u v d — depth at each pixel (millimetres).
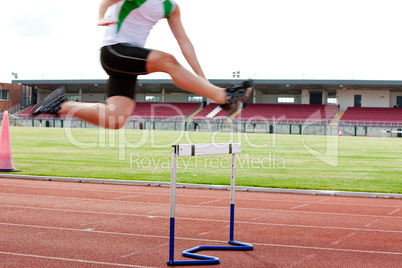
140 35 3492
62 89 3723
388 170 12828
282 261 4332
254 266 4152
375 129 41125
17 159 14211
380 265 4250
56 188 8992
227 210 7012
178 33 3732
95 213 6605
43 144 21031
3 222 5895
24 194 8195
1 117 50844
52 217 6266
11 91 55250
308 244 5016
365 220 6422
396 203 7926
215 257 4430
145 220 6164
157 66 3396
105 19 3240
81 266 4074
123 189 9047
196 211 6891
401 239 5312
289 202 7871
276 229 5766
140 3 3436
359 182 10359
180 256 4445
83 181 10016
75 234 5309
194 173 11586
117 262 4211
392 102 50062
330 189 9227
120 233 5395
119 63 3418
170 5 3568
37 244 4824
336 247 4898
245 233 5508
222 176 11031
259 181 10234
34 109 3672
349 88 48469
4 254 4418
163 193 8633
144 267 4074
